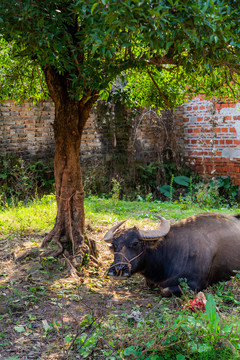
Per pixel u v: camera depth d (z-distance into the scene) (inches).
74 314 163.8
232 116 473.1
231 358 123.8
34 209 329.4
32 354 134.6
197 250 188.2
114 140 482.0
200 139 508.1
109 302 178.1
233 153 478.0
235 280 193.3
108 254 242.5
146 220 322.7
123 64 176.4
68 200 223.1
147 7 126.0
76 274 204.8
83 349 134.1
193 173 519.5
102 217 323.3
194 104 507.5
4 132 406.3
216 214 212.4
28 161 426.9
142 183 504.7
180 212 357.4
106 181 475.2
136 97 272.4
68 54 174.7
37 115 430.9
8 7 146.9
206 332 132.4
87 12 136.5
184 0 134.0
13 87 257.8
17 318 160.4
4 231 272.2
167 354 127.8
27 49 165.6
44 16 152.3
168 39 139.7
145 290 200.7
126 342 136.3
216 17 134.0
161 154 516.1
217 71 223.6
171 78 263.1
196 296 165.9
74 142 219.9
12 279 195.0
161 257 188.9
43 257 213.2
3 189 398.3
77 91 177.9
